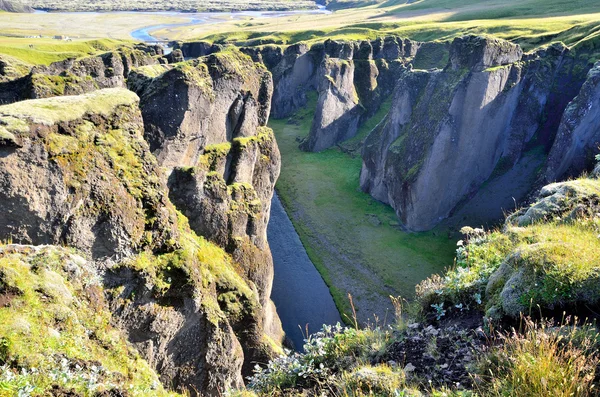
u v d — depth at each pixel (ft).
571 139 134.31
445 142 149.18
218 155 89.10
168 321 56.13
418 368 34.76
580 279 33.30
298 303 127.24
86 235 48.47
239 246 86.38
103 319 45.78
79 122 49.88
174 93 80.23
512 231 48.60
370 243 153.79
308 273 141.08
